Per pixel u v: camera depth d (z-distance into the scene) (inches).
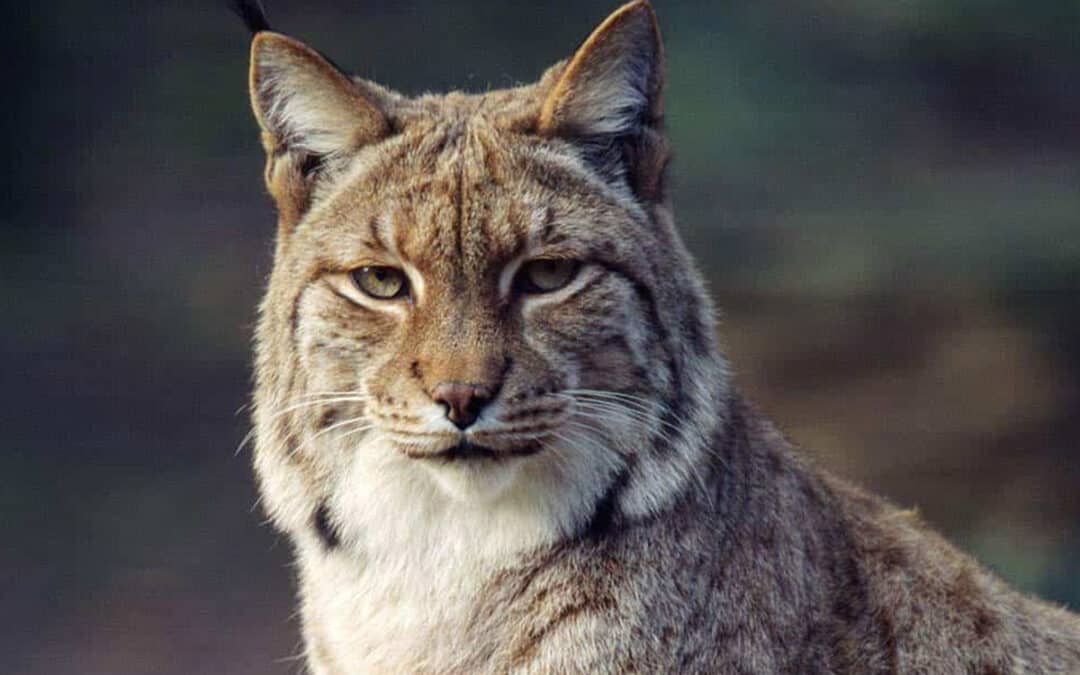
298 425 271.9
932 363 687.7
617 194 269.6
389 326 260.2
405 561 271.4
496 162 261.9
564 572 264.7
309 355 267.1
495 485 258.4
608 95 268.5
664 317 267.3
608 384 261.4
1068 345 687.1
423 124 270.1
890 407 667.4
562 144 267.6
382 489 267.7
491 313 256.4
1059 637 301.4
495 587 267.1
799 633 268.8
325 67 269.1
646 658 262.7
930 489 627.2
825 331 700.7
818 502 285.7
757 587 267.6
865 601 278.8
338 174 273.0
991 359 682.2
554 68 285.6
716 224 787.4
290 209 275.9
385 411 257.3
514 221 257.3
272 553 593.6
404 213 258.5
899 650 278.4
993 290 713.6
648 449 263.7
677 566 263.9
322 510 274.7
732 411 279.3
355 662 277.1
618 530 263.9
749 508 271.7
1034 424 655.8
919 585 286.4
